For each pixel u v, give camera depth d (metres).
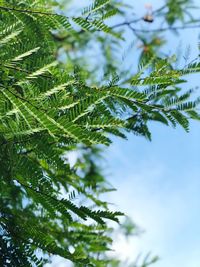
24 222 2.18
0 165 1.86
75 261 2.03
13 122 1.67
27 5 2.03
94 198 2.96
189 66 2.02
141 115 2.32
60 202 1.91
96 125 1.77
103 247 2.92
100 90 1.92
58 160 1.75
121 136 2.22
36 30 1.98
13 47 1.72
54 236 2.74
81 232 2.80
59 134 1.72
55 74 1.80
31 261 2.07
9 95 1.63
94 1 1.94
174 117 2.24
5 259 2.08
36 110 1.58
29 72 1.75
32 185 1.83
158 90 2.09
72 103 1.68
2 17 1.95
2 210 2.26
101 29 2.00
